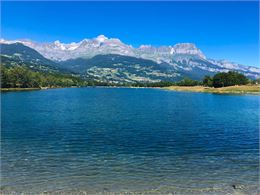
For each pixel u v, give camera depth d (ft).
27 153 139.03
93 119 259.60
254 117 276.21
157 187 97.60
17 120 249.55
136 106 392.06
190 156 135.64
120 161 126.72
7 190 94.38
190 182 102.06
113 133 191.62
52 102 444.96
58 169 115.55
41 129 205.16
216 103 435.12
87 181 103.09
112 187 97.66
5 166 118.62
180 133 192.65
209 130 204.54
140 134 188.85
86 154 138.10
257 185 99.14
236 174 110.42
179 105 405.59
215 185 99.45
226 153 141.49
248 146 156.25
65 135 183.73
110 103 442.09
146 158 131.75
